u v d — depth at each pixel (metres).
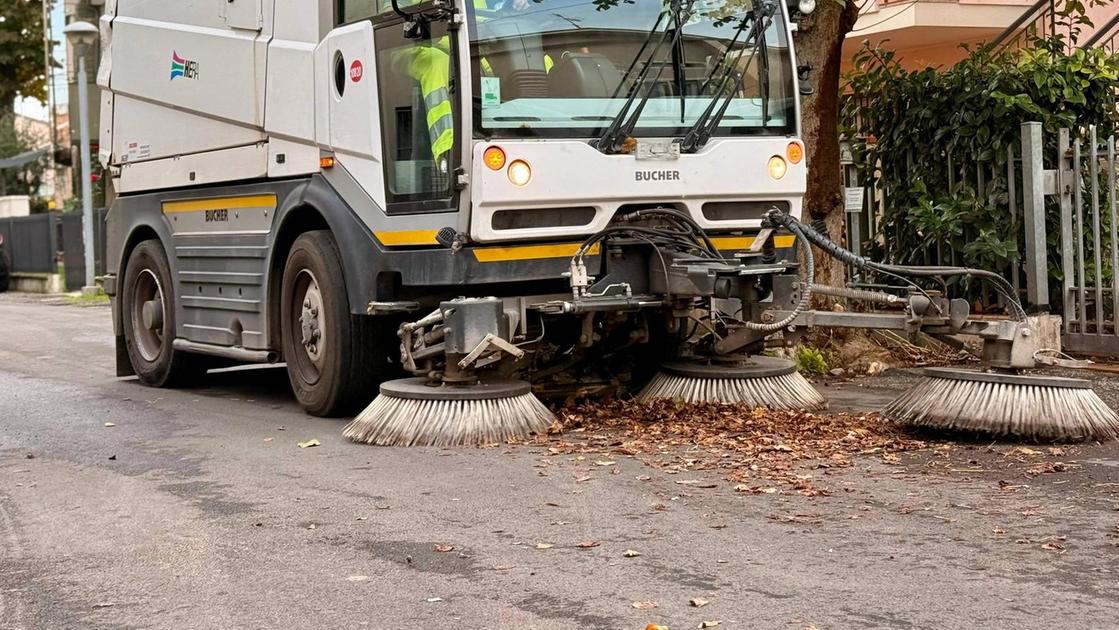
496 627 4.13
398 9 7.15
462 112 6.98
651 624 4.10
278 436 7.75
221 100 9.18
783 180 7.86
